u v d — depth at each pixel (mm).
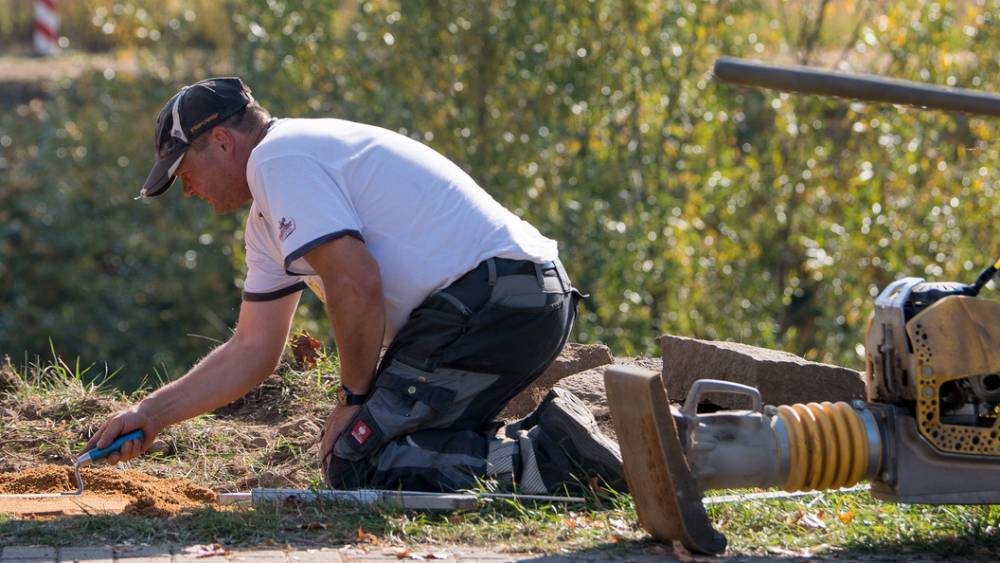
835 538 8773
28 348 33781
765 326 27156
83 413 12180
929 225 28141
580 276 27188
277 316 10156
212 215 32531
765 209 30406
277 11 29531
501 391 9672
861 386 11719
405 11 29094
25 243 34938
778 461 8406
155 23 37219
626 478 8445
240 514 8844
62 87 37250
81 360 33625
